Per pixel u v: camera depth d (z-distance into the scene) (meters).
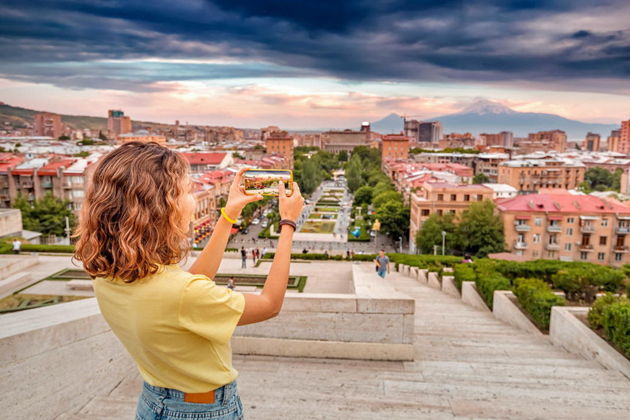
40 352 4.86
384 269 21.73
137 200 1.95
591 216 70.12
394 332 7.97
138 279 1.96
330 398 6.04
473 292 19.02
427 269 31.16
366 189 120.69
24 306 22.53
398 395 6.25
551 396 6.51
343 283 31.28
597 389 7.00
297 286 30.05
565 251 71.38
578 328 9.70
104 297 2.06
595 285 18.19
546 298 12.41
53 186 79.31
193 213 2.22
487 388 6.71
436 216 71.44
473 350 9.37
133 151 2.09
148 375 2.17
